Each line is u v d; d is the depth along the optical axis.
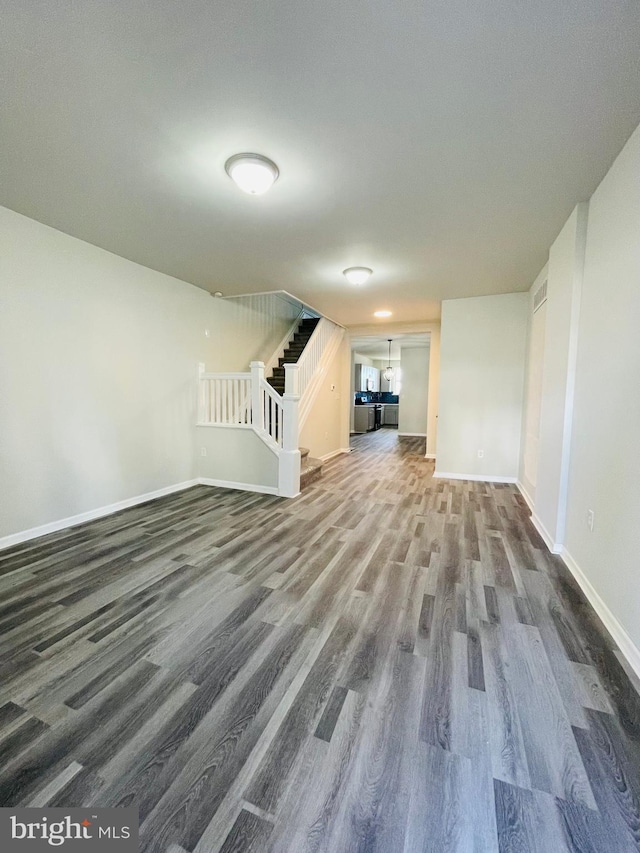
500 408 5.17
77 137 1.97
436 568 2.62
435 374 6.99
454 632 1.91
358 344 10.36
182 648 1.79
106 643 1.82
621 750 1.28
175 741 1.31
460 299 5.24
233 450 4.71
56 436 3.22
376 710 1.44
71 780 1.17
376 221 2.88
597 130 1.88
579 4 1.27
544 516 3.22
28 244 2.93
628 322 1.87
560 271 3.00
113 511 3.78
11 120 1.84
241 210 2.74
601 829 1.05
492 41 1.42
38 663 1.69
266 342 6.51
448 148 2.04
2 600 2.18
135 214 2.81
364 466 6.31
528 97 1.68
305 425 5.93
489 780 1.18
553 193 2.46
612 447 1.99
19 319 2.91
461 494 4.57
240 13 1.33
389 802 1.12
